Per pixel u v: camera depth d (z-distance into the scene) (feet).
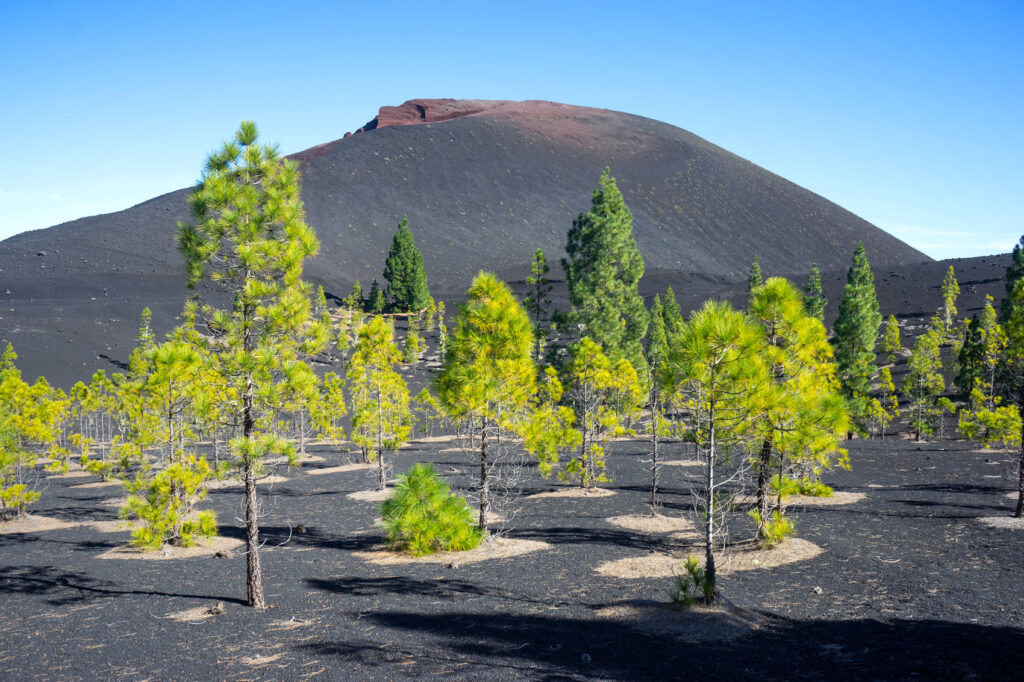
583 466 102.06
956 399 200.64
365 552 70.03
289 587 56.03
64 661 39.37
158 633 44.34
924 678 31.14
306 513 95.71
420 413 204.44
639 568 57.06
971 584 49.39
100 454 168.45
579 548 66.13
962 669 32.19
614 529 74.90
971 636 37.81
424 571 60.18
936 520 75.05
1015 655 34.22
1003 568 53.52
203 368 46.88
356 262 533.14
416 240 608.60
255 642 41.55
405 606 48.91
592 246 164.66
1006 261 399.44
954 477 111.14
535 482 115.65
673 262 645.10
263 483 126.93
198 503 105.91
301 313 46.06
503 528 77.87
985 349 138.62
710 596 44.42
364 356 107.76
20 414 92.22
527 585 53.62
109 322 309.01
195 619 47.32
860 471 121.80
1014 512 77.77
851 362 175.11
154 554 71.00
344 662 37.09
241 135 46.80
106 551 73.56
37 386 108.88
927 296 366.22
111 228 504.84
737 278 633.61
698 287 531.09
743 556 59.82
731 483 95.61
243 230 45.37
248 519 49.60
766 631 40.01
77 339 283.18
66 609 51.34
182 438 71.77
